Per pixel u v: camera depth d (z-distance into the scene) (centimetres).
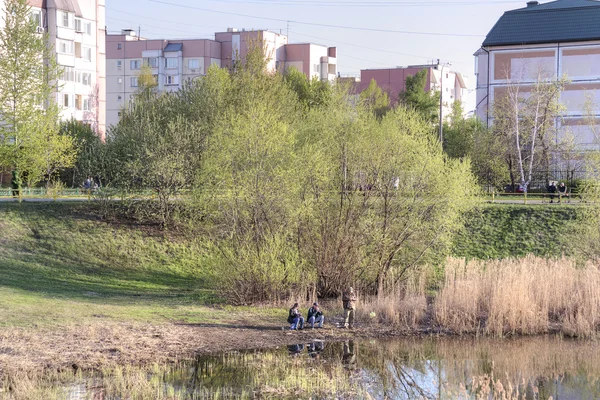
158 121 4419
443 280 3238
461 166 3053
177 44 10138
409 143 3020
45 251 3556
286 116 4416
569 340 2367
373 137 3080
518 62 7375
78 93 7531
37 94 4747
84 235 3803
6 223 3741
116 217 4119
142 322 2344
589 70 7156
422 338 2362
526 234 3941
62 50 7238
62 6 7175
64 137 4822
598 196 3366
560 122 7150
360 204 2966
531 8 7656
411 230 2944
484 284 2706
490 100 7456
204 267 3497
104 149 4500
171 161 4059
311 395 1672
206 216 3341
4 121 5297
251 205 2828
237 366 1912
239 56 5272
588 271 2745
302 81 7625
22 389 1570
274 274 2784
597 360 2105
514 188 6056
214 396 1622
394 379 1852
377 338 2348
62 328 2155
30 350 1908
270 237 2814
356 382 1805
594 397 1733
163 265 3659
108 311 2472
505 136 6166
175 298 2894
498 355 2152
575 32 7156
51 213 3988
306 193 2884
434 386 1802
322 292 2973
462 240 3934
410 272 3038
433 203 2969
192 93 4950
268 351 2105
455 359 2095
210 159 3062
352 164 2991
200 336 2227
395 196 2970
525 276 2648
